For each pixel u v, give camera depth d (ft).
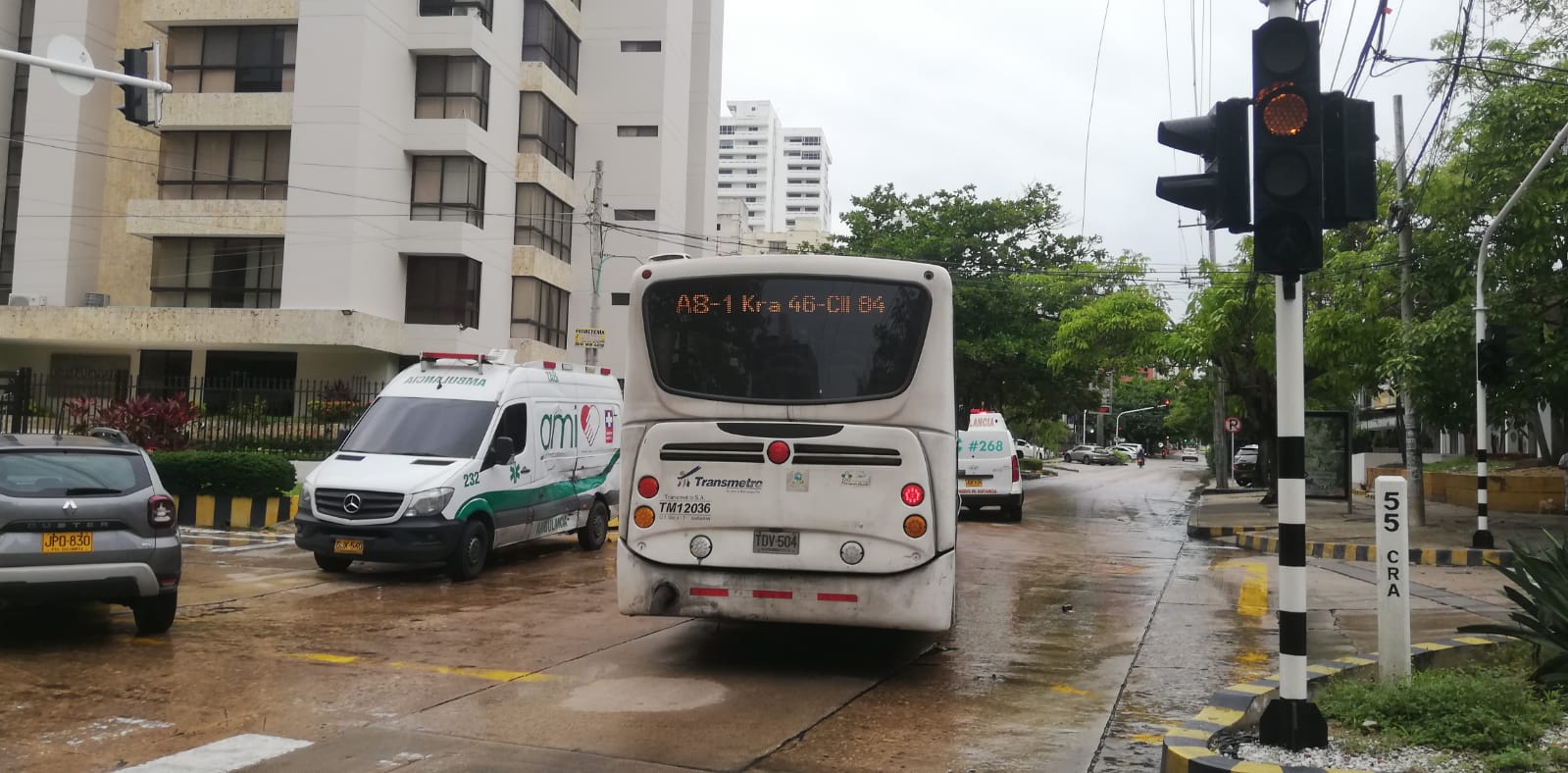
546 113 112.47
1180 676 25.08
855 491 24.17
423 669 24.40
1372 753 16.66
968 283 116.06
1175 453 418.10
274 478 54.80
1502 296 53.31
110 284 101.60
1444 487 85.10
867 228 124.77
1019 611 34.81
